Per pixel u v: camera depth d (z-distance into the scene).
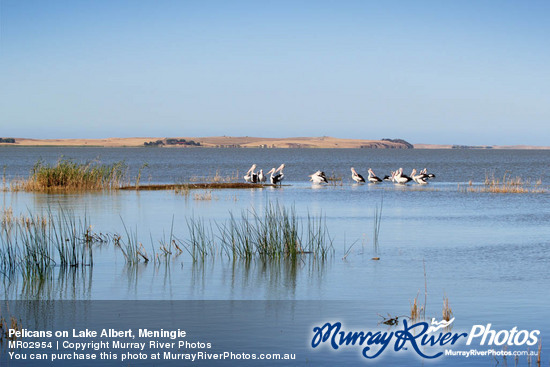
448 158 156.75
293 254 18.75
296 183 55.06
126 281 16.02
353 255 19.39
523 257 18.92
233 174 70.69
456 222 26.95
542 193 42.72
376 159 142.88
